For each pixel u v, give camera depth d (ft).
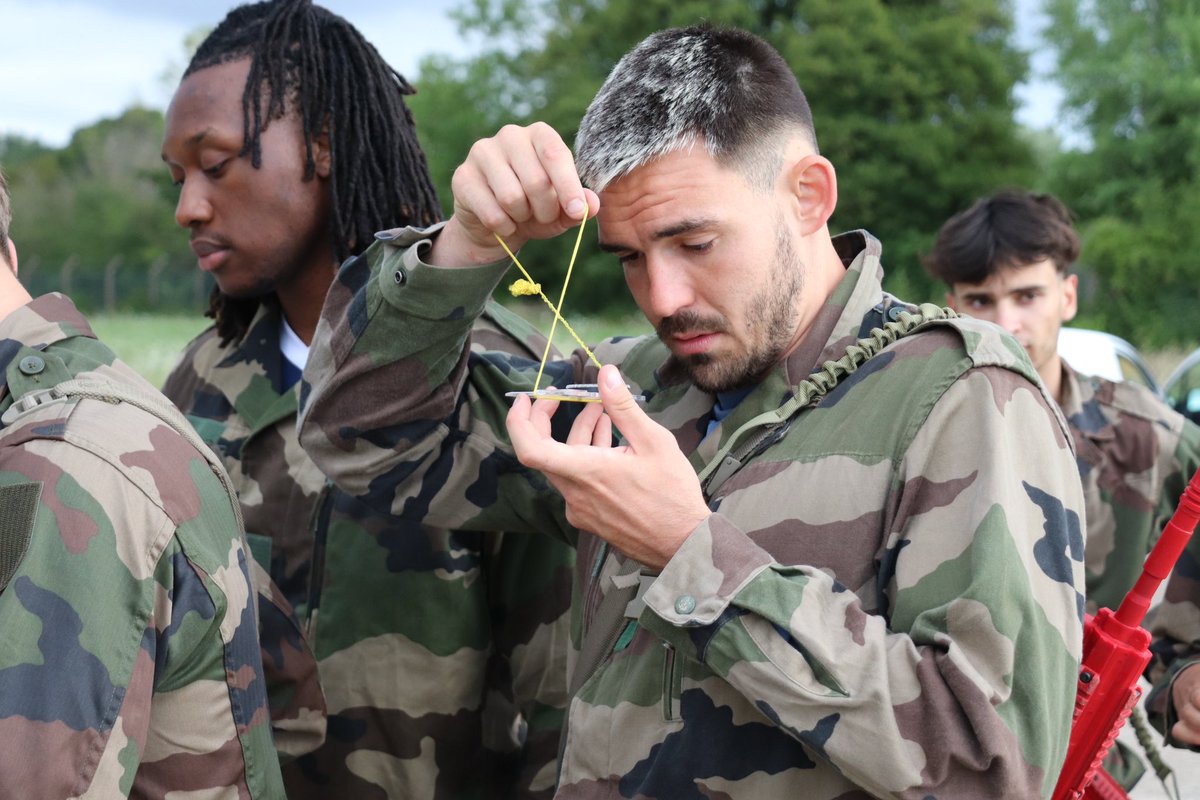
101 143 165.58
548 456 4.45
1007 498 4.43
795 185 5.08
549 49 111.86
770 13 104.88
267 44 6.86
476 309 5.42
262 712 4.99
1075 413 9.54
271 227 7.02
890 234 97.76
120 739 4.17
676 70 4.87
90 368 4.73
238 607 4.80
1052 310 10.18
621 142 4.83
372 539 6.93
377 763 6.91
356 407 5.80
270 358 7.45
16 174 165.99
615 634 5.21
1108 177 91.61
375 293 5.48
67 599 4.13
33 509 4.17
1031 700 4.27
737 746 4.69
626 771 4.95
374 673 6.92
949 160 96.27
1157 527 9.30
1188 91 85.71
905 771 4.11
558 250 98.17
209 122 6.81
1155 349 83.30
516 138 4.83
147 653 4.32
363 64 7.21
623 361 6.29
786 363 5.19
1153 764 6.77
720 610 4.38
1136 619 5.28
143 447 4.53
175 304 112.06
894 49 97.14
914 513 4.62
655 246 4.91
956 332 4.89
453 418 6.09
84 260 151.33
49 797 3.98
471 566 7.02
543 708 7.23
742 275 4.89
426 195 7.68
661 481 4.52
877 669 4.23
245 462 7.36
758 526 4.89
